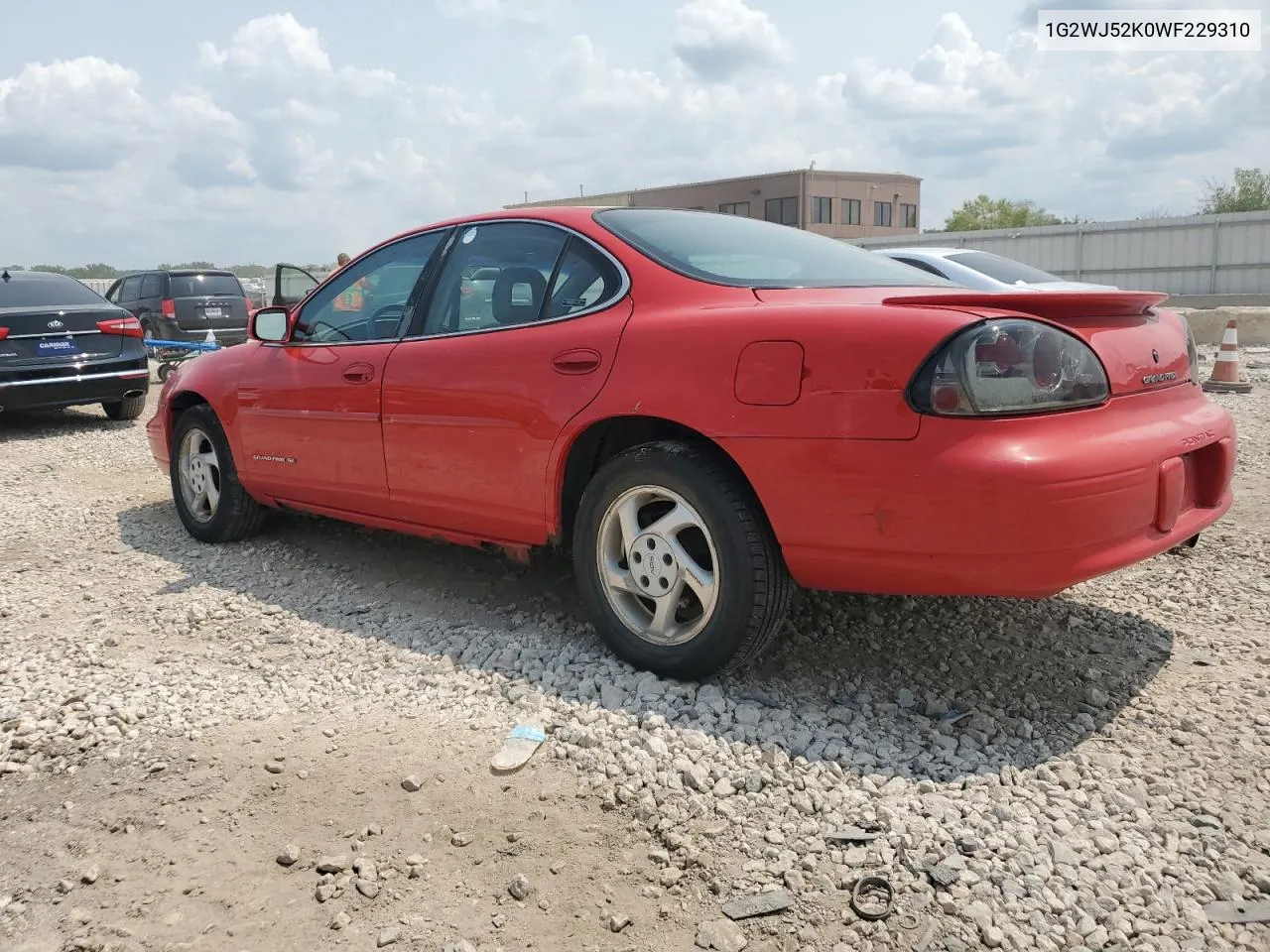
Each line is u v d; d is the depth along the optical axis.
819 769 2.70
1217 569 4.27
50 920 2.23
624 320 3.29
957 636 3.62
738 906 2.18
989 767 2.71
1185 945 2.03
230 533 5.16
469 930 2.16
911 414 2.63
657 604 3.23
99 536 5.52
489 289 3.82
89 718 3.15
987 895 2.19
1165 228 25.19
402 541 5.12
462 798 2.64
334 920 2.19
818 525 2.80
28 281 10.18
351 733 3.02
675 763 2.73
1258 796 2.53
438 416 3.78
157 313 17.83
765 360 2.87
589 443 3.43
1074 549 2.58
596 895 2.25
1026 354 2.60
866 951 2.05
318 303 4.61
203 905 2.26
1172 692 3.13
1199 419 3.06
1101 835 2.38
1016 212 56.69
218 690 3.35
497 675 3.34
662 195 43.41
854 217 44.88
